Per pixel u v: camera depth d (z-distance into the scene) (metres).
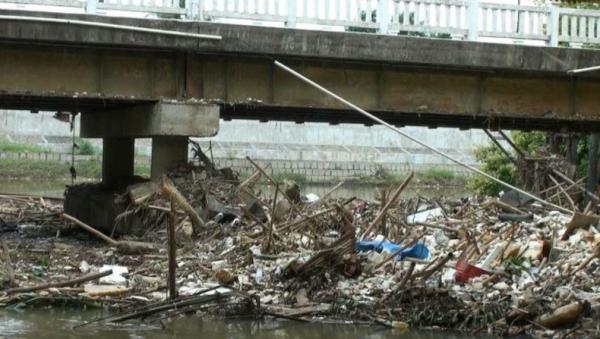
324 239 20.50
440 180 68.06
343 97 28.53
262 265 20.55
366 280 19.33
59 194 46.56
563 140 40.62
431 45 28.06
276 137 69.75
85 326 16.50
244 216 25.12
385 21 28.05
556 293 18.20
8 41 24.95
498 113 30.14
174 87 26.92
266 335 16.25
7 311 17.53
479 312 17.38
